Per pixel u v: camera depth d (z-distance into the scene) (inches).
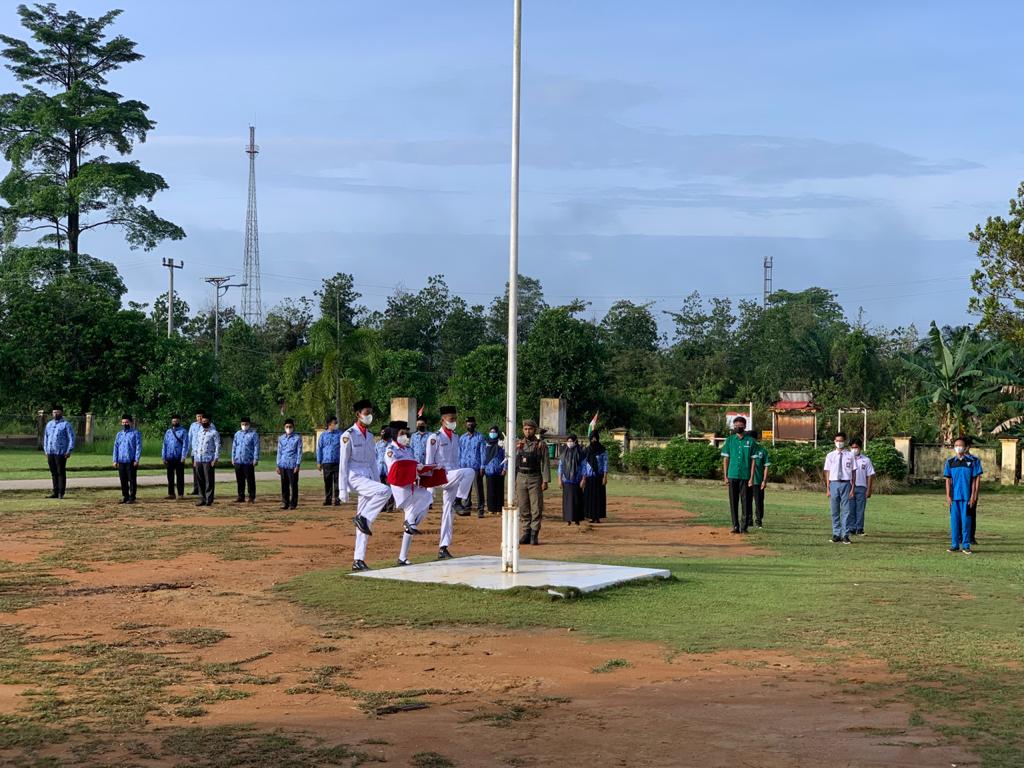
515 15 482.6
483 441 858.8
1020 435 1389.0
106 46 2329.0
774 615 394.9
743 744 235.8
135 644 345.7
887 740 238.7
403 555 519.5
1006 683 292.5
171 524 741.3
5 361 1898.4
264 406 2295.8
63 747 232.5
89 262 2299.5
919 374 1494.8
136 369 1982.0
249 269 3189.0
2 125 2261.3
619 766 220.7
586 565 508.1
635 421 2016.5
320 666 315.0
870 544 672.4
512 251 484.7
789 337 2593.5
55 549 597.6
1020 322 1439.5
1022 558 602.2
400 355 2230.6
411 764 222.1
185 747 232.4
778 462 1274.6
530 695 280.8
